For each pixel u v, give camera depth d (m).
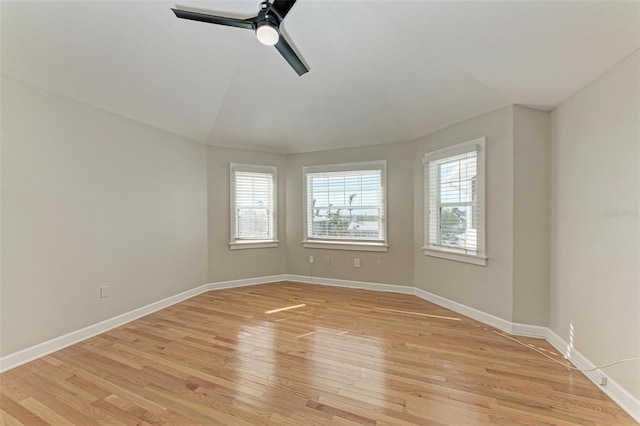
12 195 2.15
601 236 1.91
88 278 2.65
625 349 1.70
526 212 2.61
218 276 4.23
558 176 2.41
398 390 1.83
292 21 2.26
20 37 1.98
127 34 2.20
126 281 3.00
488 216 2.89
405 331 2.73
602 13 1.57
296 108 3.60
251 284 4.47
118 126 2.93
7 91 2.12
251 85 3.18
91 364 2.16
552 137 2.51
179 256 3.68
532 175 2.59
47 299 2.35
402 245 4.01
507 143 2.69
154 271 3.33
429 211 3.69
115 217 2.90
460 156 3.22
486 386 1.87
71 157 2.52
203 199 4.08
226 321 3.00
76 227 2.56
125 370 2.07
